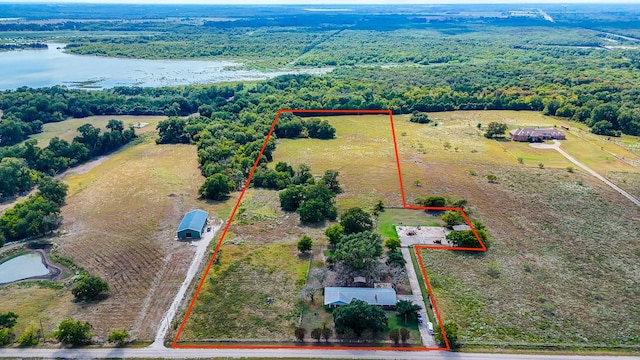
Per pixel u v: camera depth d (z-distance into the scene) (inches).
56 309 2765.7
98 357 2373.3
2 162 4667.8
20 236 3622.0
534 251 3380.9
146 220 3882.9
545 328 2598.4
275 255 3326.8
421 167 5142.7
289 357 2361.0
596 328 2600.9
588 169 5064.0
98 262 3270.2
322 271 3068.4
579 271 3139.8
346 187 4574.3
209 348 2429.9
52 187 4207.7
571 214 3971.5
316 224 3821.4
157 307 2770.7
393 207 4116.6
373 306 2610.7
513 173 4928.6
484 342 2485.2
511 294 2886.3
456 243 3422.7
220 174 4414.4
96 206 4160.9
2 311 2736.2
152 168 5157.5
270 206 4183.1
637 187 4544.8
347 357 2362.2
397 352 2396.7
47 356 2385.6
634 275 3097.9
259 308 2753.4
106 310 2753.4
